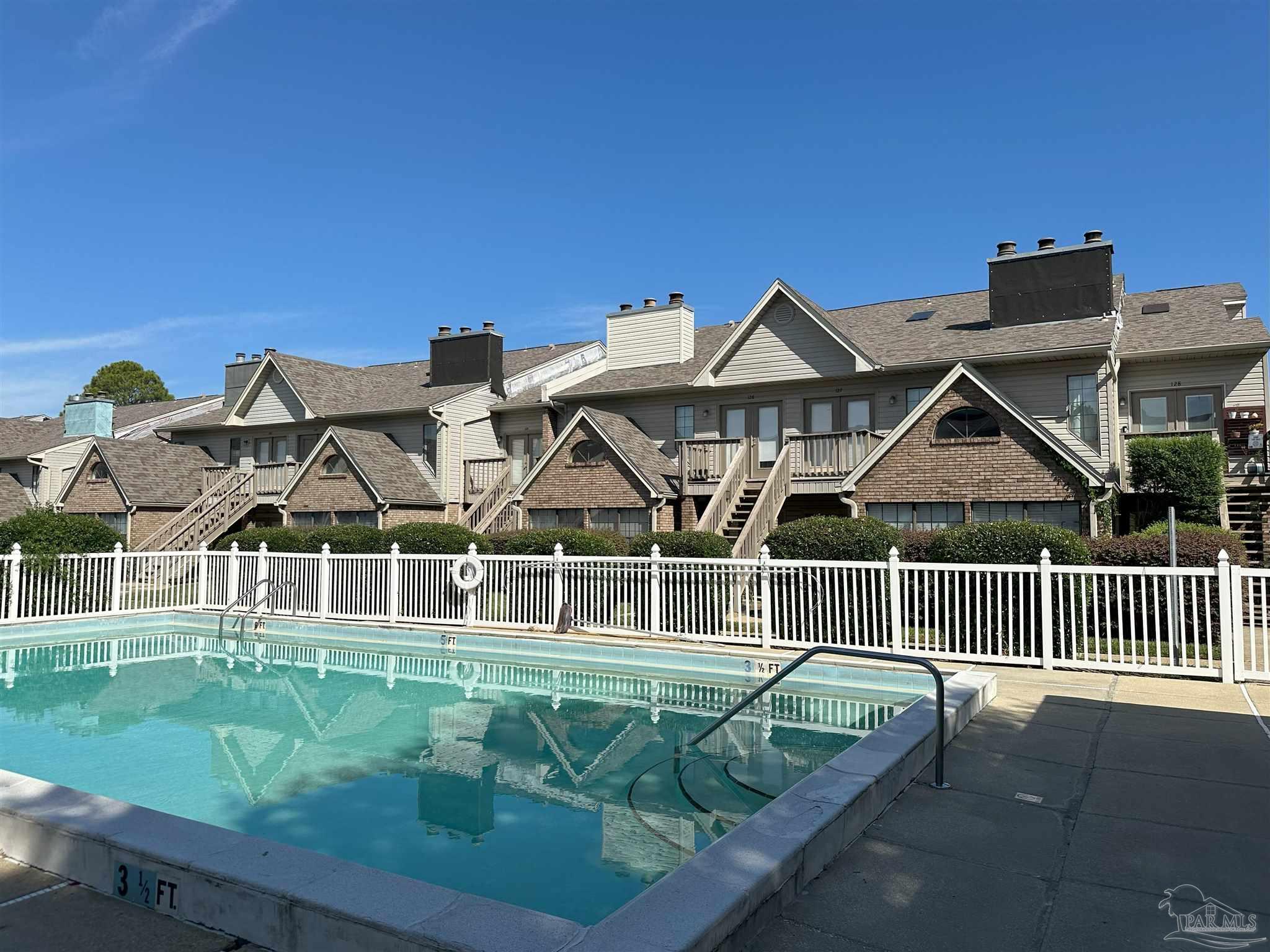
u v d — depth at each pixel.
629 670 12.69
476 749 8.18
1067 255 21.30
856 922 3.74
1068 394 19.78
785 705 10.24
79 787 6.92
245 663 13.68
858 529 13.52
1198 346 19.69
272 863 3.81
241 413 33.94
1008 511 18.11
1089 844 4.68
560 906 4.51
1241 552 12.68
